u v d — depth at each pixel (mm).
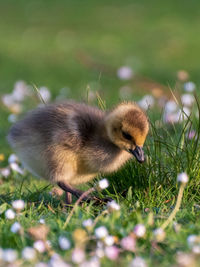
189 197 11891
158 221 9953
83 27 48219
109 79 30609
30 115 13102
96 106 13867
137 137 11914
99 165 12320
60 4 57719
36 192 12547
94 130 12344
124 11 53844
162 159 12672
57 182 12375
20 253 8766
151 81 29438
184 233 9297
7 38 44281
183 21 48656
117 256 8438
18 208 10469
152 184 12148
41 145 12273
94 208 11305
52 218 10586
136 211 10289
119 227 9336
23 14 53438
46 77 32250
